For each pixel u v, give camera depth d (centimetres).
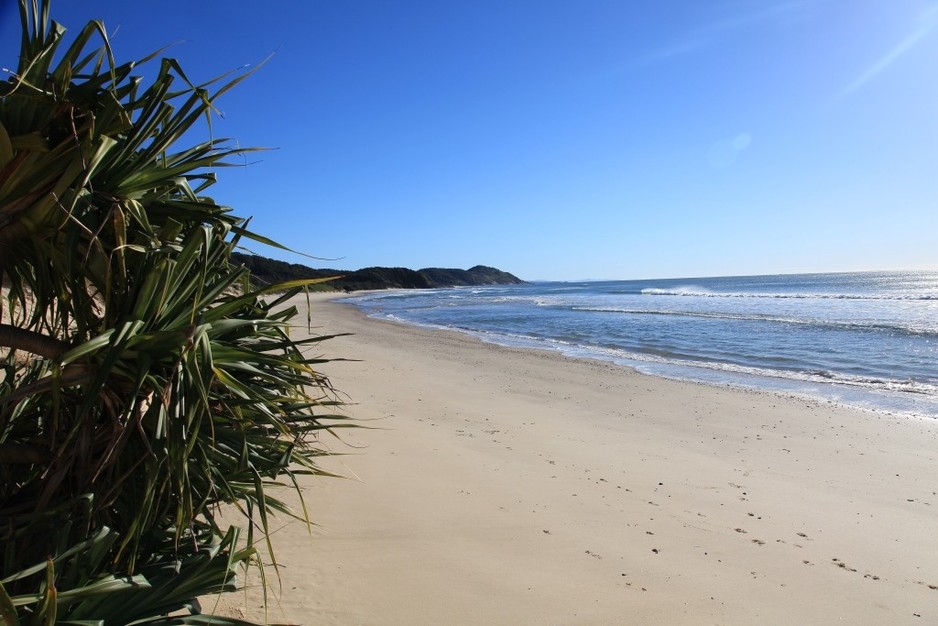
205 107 229
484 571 431
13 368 287
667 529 526
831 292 6050
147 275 220
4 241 217
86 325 227
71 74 214
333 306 5341
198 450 231
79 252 225
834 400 1146
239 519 489
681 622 379
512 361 1684
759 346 1984
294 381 257
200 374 214
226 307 237
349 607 369
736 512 576
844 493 640
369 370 1427
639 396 1177
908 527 546
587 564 451
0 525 227
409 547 464
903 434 895
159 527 257
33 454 246
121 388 227
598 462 729
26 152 200
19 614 194
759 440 859
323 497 560
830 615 394
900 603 411
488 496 588
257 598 368
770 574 448
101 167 220
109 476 228
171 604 231
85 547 213
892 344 1955
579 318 3362
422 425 884
